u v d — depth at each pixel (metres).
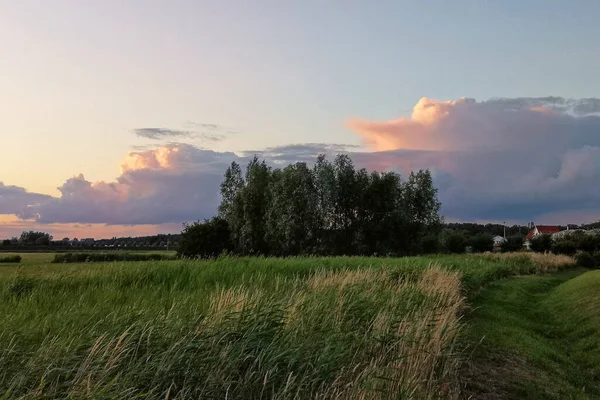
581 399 8.68
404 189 65.94
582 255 54.84
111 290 10.90
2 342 5.84
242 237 54.88
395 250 61.25
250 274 15.16
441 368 7.88
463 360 9.38
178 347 5.84
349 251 60.09
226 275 14.53
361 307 9.53
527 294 25.06
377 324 8.30
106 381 5.09
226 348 6.07
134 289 11.49
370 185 60.81
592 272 30.56
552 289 28.97
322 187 57.78
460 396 7.61
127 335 6.10
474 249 88.94
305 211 55.22
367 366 6.70
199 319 6.81
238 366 6.04
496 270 30.02
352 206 61.62
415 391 6.28
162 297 9.91
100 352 5.53
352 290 10.90
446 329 8.77
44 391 5.01
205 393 5.49
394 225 61.00
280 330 7.11
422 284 14.34
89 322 7.05
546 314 19.30
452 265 25.25
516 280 31.70
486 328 13.71
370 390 5.79
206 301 9.02
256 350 6.33
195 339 6.21
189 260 17.27
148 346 5.95
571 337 15.03
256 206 56.41
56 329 6.69
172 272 14.32
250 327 6.82
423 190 65.56
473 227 131.38
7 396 4.68
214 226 57.03
